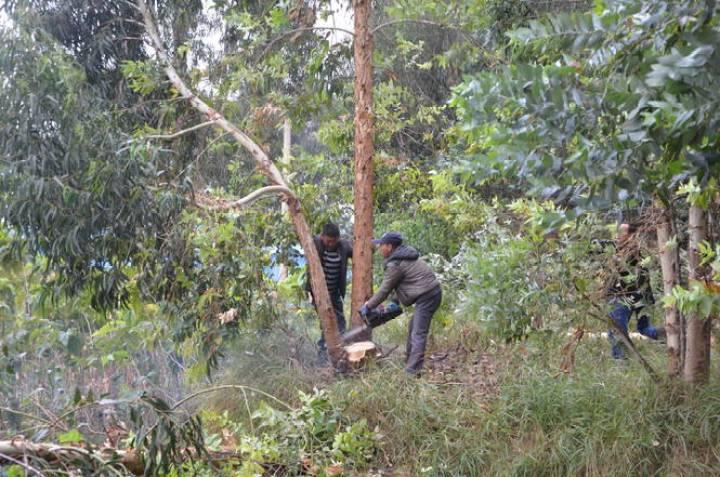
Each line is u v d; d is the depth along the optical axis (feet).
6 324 19.81
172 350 23.21
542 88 8.17
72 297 22.24
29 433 16.25
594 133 8.57
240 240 23.50
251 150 25.12
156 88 27.04
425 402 19.75
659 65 6.94
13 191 20.42
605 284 19.10
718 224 17.98
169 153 26.09
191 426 15.56
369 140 26.21
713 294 12.16
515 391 19.49
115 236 21.68
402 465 18.19
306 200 27.76
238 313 23.24
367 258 26.20
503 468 16.94
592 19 8.43
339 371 23.17
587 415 17.74
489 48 27.17
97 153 21.40
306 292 27.12
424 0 26.99
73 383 20.67
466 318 26.71
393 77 30.53
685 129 7.17
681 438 16.17
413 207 33.14
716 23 7.50
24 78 20.71
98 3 26.22
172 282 22.57
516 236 20.74
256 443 17.34
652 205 18.56
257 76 27.58
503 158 8.59
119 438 17.17
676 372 18.92
